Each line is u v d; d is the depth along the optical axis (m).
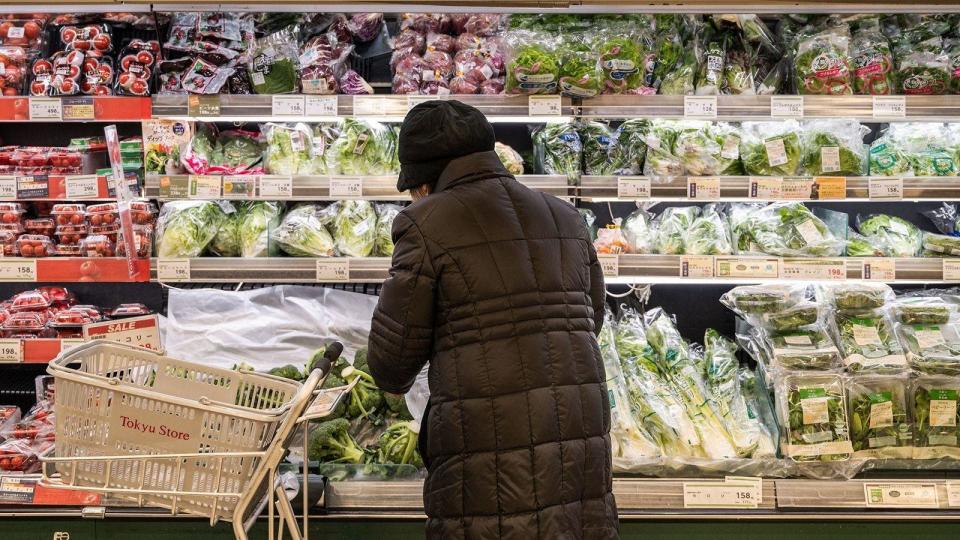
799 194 2.84
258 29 3.07
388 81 3.27
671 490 2.64
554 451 1.93
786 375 2.81
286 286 3.31
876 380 2.82
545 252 2.04
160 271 2.85
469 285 1.96
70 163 3.04
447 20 3.14
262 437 1.95
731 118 2.82
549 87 2.78
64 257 2.98
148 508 2.58
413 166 2.10
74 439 1.98
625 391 2.90
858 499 2.64
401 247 2.01
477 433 1.92
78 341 2.95
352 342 3.21
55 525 2.59
